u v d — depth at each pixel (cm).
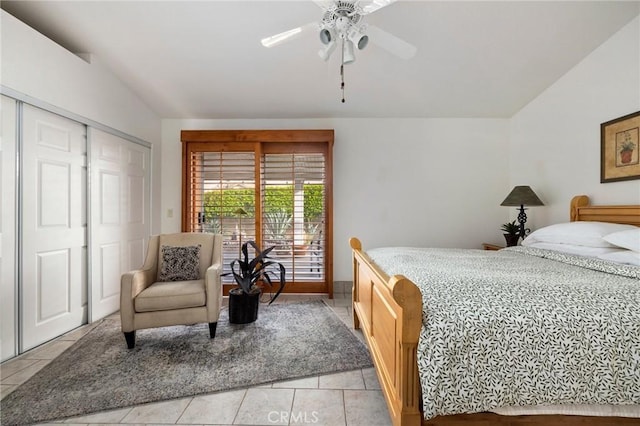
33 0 218
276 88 322
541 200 324
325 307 324
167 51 270
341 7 161
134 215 337
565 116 290
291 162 373
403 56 195
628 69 229
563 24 232
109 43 261
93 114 276
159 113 373
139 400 166
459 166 380
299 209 373
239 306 277
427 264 189
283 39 182
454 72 293
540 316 111
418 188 380
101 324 272
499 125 379
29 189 221
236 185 369
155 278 271
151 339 243
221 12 227
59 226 246
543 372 108
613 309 113
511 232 322
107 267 296
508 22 232
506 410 110
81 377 188
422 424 111
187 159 369
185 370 197
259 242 364
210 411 159
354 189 380
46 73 229
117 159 310
